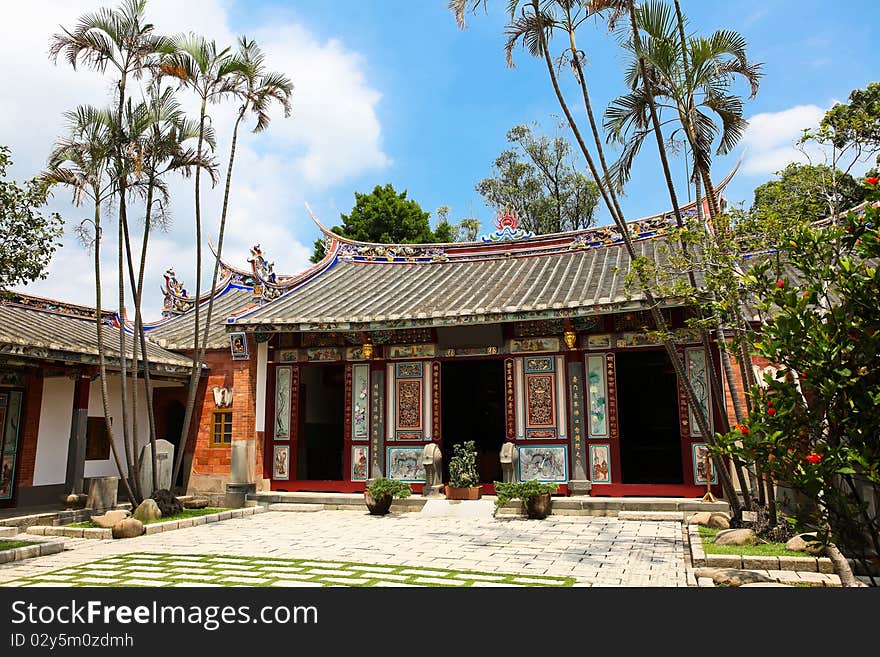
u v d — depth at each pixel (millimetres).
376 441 15484
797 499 9297
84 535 11594
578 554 9266
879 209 5652
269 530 12102
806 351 5672
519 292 15242
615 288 13695
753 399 6324
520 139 37594
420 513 14000
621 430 22172
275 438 16109
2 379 14664
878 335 5469
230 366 17203
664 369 20672
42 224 11086
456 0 10930
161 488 14344
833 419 5926
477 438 22031
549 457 14141
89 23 12531
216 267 15070
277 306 16625
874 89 15977
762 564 7828
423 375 15375
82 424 14070
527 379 14570
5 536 11844
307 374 19750
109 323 18344
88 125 12633
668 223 16922
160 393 18297
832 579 7109
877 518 5945
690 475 13117
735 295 9125
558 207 36969
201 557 9391
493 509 13586
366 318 14586
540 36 10570
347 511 14648
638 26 9852
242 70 14219
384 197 37875
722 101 10180
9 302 15305
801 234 6230
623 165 10625
